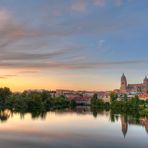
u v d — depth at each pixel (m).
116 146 113.94
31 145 111.38
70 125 169.25
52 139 123.06
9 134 133.12
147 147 113.06
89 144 115.88
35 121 185.25
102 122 187.50
